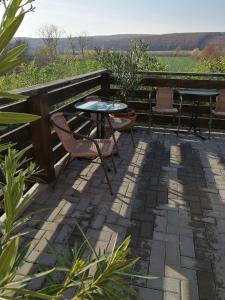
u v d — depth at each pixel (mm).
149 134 5590
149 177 3691
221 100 5316
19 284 599
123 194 3234
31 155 3178
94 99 4734
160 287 1945
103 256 873
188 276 2053
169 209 2947
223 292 1924
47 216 2754
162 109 5477
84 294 785
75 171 3799
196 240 2459
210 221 2746
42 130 3068
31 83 7152
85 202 3043
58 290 792
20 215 2746
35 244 2346
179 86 5699
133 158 4340
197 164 4145
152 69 7180
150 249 2332
